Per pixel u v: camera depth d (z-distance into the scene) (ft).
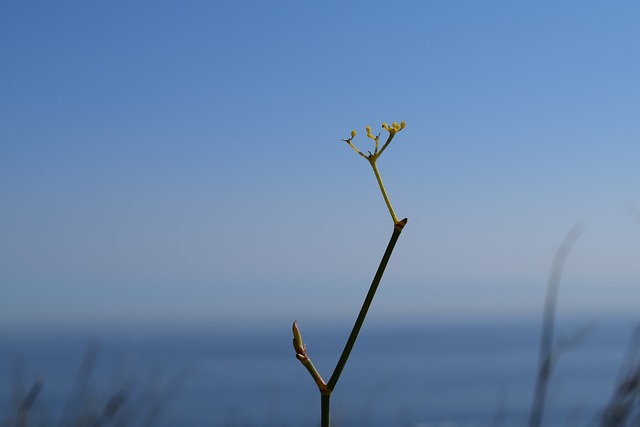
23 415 16.42
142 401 17.51
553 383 11.72
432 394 406.21
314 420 60.18
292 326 8.55
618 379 11.44
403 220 8.39
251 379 508.12
